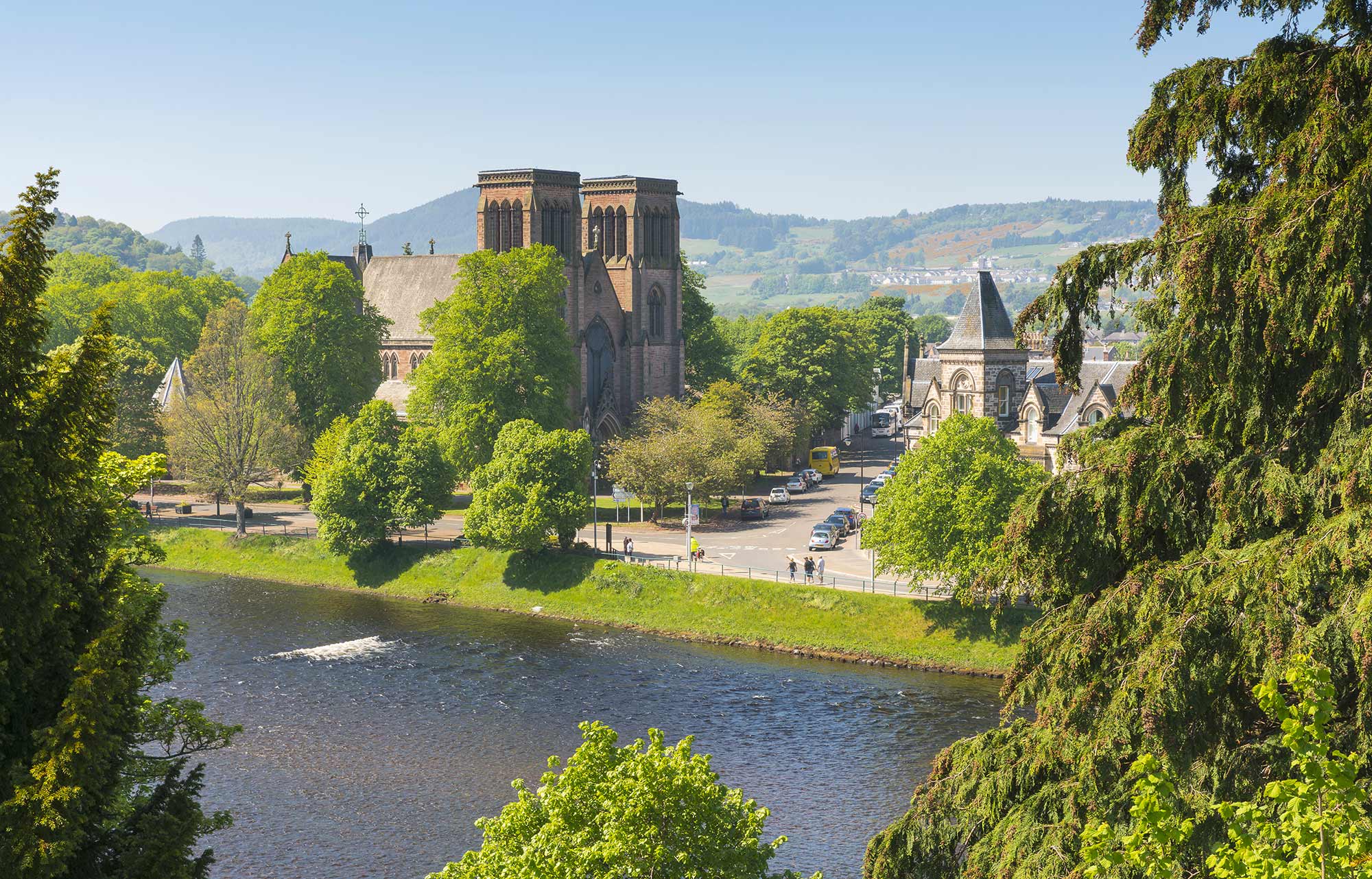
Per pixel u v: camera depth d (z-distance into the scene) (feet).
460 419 385.91
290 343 414.82
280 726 227.81
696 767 105.81
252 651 278.87
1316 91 91.91
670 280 514.68
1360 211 81.92
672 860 102.12
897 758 211.00
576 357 477.77
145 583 103.76
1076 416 384.06
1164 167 103.60
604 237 508.12
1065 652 92.68
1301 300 84.84
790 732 224.74
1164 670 82.53
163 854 81.82
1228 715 86.17
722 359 622.95
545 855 105.09
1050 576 100.78
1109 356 596.29
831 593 287.28
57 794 73.51
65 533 84.53
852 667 266.57
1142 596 89.04
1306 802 58.29
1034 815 90.33
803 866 170.19
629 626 302.04
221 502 437.99
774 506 431.43
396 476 350.43
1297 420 91.04
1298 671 59.57
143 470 128.16
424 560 346.54
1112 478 95.86
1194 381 91.04
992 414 409.08
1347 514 79.15
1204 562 87.61
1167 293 94.79
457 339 390.42
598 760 110.11
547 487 327.88
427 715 234.79
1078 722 90.89
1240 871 60.23
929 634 271.08
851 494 462.19
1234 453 93.71
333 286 415.85
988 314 411.34
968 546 266.36
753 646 283.18
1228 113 96.27
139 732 88.43
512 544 325.21
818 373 538.88
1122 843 75.56
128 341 439.63
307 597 337.31
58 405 83.30
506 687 252.21
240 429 380.58
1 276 81.41
